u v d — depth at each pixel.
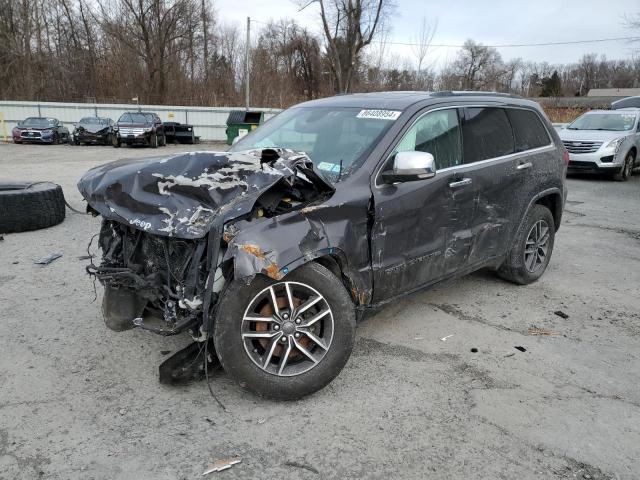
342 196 3.28
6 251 6.12
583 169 14.09
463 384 3.45
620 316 4.67
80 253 6.08
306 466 2.64
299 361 3.21
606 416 3.13
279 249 2.88
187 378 3.29
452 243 4.10
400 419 3.04
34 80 39.97
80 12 42.62
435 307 4.76
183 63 41.84
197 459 2.67
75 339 3.93
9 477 2.51
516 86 68.06
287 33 53.81
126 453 2.70
